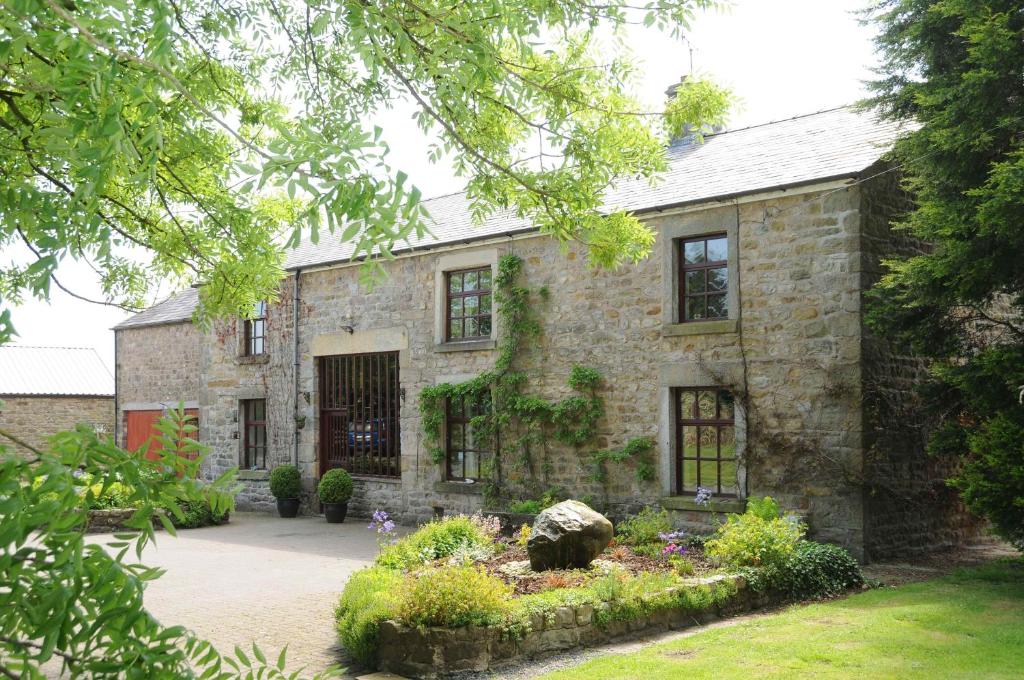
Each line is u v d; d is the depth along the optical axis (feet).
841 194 34.09
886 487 33.40
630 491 39.24
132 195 16.65
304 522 51.90
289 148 7.38
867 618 23.79
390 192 7.29
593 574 26.76
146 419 69.15
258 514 56.80
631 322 39.70
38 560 5.98
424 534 30.99
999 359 28.22
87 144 7.22
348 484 51.08
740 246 36.58
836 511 33.50
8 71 7.73
